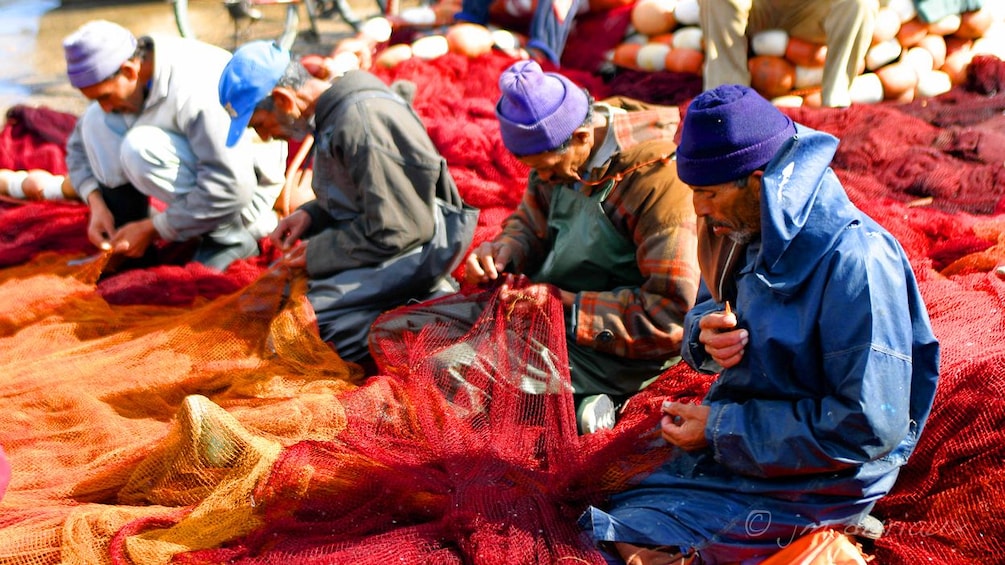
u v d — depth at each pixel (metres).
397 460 3.30
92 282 4.88
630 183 3.74
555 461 3.28
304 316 4.22
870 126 5.66
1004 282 4.10
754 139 2.66
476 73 6.20
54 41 9.68
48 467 3.59
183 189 4.93
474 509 3.03
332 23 9.78
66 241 5.42
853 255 2.60
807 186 2.62
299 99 4.21
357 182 4.21
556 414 3.47
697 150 2.70
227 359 4.19
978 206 5.14
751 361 2.83
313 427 3.62
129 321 4.65
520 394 3.60
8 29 10.01
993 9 6.64
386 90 4.30
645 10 6.64
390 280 4.31
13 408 3.88
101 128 5.05
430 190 4.26
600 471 3.18
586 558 2.89
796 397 2.80
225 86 4.15
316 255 4.39
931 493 3.16
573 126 3.64
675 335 3.68
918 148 5.55
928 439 3.21
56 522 3.13
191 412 3.28
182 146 4.89
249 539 3.10
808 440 2.69
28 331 4.49
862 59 5.99
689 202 3.70
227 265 5.12
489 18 6.93
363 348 4.33
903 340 2.62
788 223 2.60
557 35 6.66
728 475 3.00
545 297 3.77
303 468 3.23
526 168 5.37
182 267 4.97
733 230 2.83
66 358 4.18
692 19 6.56
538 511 3.07
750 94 2.69
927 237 4.77
